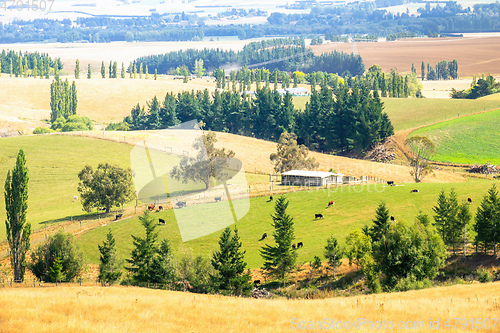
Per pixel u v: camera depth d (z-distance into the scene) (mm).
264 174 118312
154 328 19328
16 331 16797
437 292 39281
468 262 59219
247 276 56719
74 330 17516
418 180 118125
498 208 60875
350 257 60594
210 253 67375
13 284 52469
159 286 58250
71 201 102688
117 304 24906
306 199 92750
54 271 57094
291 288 58719
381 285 53344
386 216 69438
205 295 43656
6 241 76500
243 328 20156
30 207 98875
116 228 80938
